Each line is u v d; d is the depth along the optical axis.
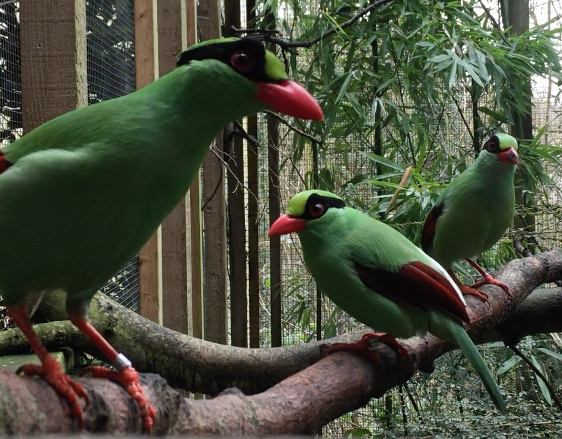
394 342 2.54
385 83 4.40
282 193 5.69
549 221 4.86
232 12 5.54
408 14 4.40
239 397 1.70
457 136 5.19
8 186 1.43
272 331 5.51
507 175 3.51
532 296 3.56
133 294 3.45
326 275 2.54
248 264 5.58
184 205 3.81
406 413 4.83
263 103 1.62
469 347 2.47
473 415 4.38
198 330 4.29
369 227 2.56
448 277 2.57
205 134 1.59
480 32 4.37
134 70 3.64
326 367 2.14
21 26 2.50
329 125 4.39
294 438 1.62
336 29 4.46
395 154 5.26
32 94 2.50
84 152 1.44
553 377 4.67
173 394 1.48
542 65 4.51
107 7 3.22
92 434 1.29
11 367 2.42
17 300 1.61
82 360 3.06
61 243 1.51
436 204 3.74
